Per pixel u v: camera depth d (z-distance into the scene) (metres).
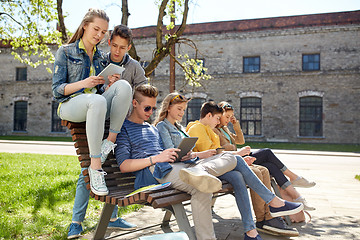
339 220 3.79
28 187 4.89
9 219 3.33
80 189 2.93
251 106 23.28
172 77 10.04
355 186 6.11
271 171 3.59
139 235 3.12
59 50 2.65
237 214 4.04
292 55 22.31
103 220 2.55
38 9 8.38
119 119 2.54
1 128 28.31
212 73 23.67
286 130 22.38
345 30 21.36
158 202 2.04
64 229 3.14
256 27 22.98
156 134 2.95
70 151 13.44
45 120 27.20
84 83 2.46
